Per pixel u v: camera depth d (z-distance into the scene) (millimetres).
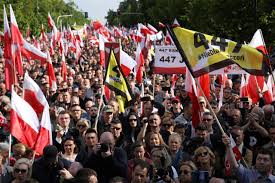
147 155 9414
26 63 27969
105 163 8000
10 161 8836
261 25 34219
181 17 54375
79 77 20500
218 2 36312
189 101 12195
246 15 35469
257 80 14094
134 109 12656
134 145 8820
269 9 33906
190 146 9328
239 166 8070
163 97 16062
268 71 10000
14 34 14453
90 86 18641
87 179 6855
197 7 41562
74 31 42156
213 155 8289
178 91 15703
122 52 15594
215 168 8344
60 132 10406
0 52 25453
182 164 8078
